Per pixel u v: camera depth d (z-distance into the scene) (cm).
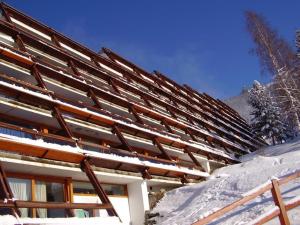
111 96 2392
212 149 3288
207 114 4312
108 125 2094
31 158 1420
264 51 3497
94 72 2619
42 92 1748
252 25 3559
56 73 2036
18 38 2081
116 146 2220
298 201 749
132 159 1902
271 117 5056
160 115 2869
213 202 1494
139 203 1919
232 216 1056
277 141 5072
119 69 3175
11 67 1825
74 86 2169
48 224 1081
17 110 1647
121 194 1947
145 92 3092
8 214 1060
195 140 3175
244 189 1497
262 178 1532
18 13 2416
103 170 1739
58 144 1526
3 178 1147
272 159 2277
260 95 5241
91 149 1736
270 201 1092
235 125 5284
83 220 1198
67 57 2394
